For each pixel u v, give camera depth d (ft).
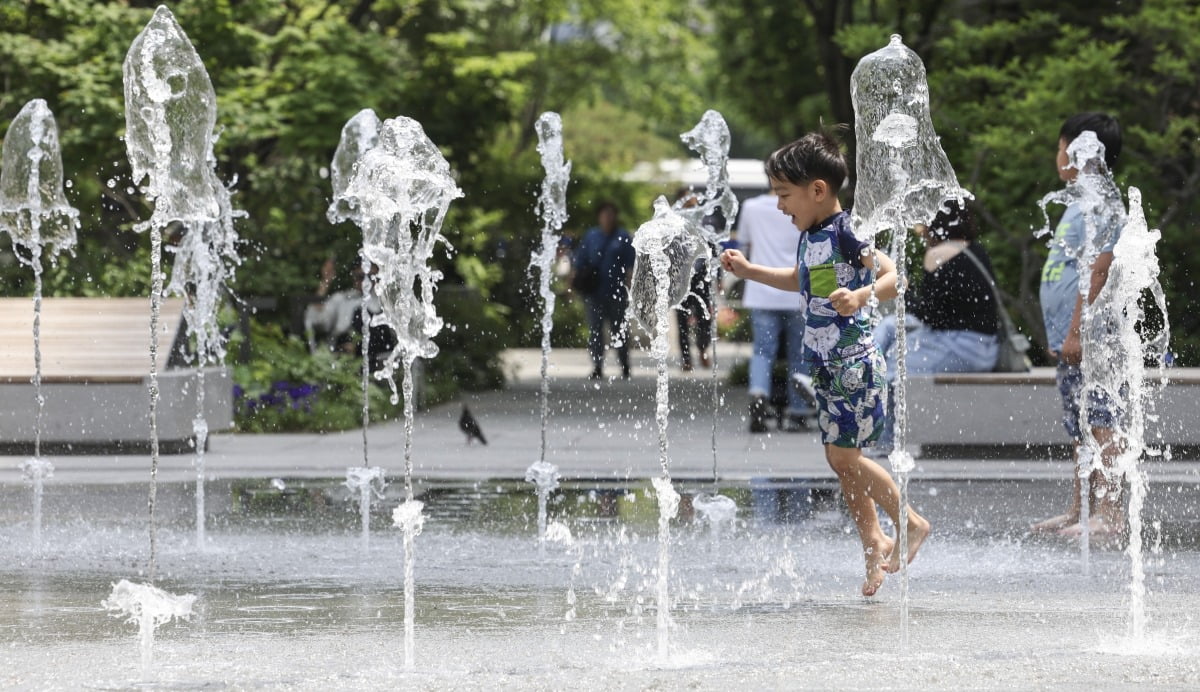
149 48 31.45
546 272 43.19
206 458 52.47
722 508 37.93
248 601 26.84
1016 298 73.67
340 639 23.26
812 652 22.09
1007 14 80.53
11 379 53.78
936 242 51.26
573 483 45.50
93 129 71.77
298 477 47.16
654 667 21.02
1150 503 39.75
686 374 96.78
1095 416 35.14
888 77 26.45
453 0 93.30
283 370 69.77
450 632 23.84
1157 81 72.38
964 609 25.88
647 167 138.41
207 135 32.58
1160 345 37.35
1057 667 20.85
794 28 107.24
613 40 125.59
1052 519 36.29
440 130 94.32
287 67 76.95
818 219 27.61
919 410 50.42
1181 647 22.47
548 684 19.90
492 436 61.72
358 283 75.77
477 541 34.30
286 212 83.10
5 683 20.21
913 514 27.63
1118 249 28.50
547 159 44.60
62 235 54.54
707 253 31.86
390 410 71.10
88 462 50.90
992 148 69.31
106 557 32.12
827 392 27.50
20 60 72.79
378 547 33.45
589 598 27.09
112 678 20.48
